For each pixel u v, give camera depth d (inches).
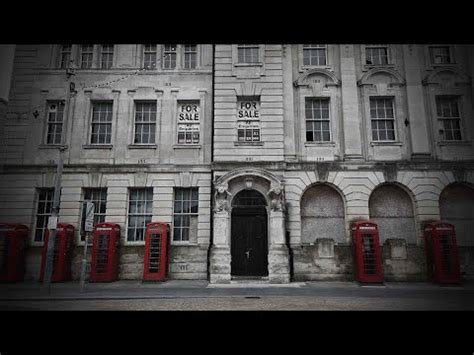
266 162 676.7
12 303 417.4
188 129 730.2
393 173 682.8
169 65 756.0
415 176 682.2
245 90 713.6
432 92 721.6
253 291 513.3
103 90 736.3
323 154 699.4
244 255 659.4
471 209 686.5
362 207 671.1
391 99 732.0
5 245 639.1
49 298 444.8
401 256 650.8
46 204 703.1
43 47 753.0
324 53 748.0
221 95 712.4
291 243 655.8
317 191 695.1
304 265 647.1
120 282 630.5
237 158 684.7
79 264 667.4
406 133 708.7
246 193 682.8
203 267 665.0
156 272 629.3
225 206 648.4
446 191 694.5
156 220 684.7
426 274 645.9
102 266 634.8
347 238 668.7
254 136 706.2
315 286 576.4
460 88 723.4
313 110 727.1
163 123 724.0
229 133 695.1
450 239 616.1
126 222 689.0
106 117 738.8
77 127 721.6
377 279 607.2
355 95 715.4
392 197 694.5
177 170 703.7
